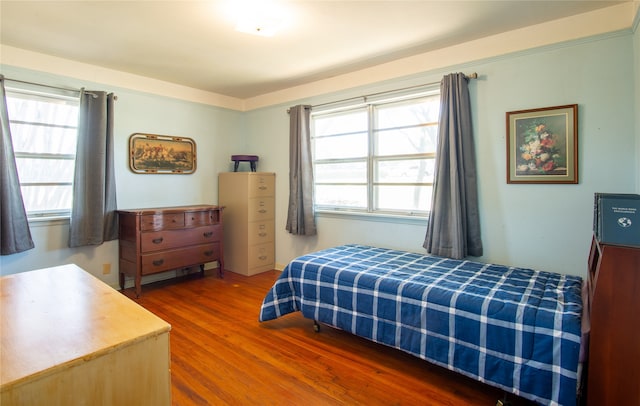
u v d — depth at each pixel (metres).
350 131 3.73
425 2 2.18
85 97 3.25
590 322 1.51
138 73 3.61
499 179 2.73
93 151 3.31
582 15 2.35
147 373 1.04
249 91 4.31
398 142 3.37
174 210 3.59
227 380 2.01
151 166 3.82
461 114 2.79
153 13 2.30
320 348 2.42
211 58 3.16
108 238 3.46
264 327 2.75
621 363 1.45
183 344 2.45
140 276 3.37
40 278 1.61
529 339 1.66
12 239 2.84
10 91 2.97
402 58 3.18
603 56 2.31
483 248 2.83
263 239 4.29
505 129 2.69
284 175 4.29
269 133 4.43
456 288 2.02
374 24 2.48
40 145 3.14
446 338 1.92
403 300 2.10
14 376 0.82
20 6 2.21
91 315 1.18
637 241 1.43
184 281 3.93
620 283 1.45
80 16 2.34
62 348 0.95
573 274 2.47
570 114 2.42
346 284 2.38
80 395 0.92
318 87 3.87
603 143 2.33
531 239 2.62
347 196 3.80
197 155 4.24
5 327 1.09
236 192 4.23
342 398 1.86
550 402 1.58
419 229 3.20
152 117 3.82
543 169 2.54
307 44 2.84
